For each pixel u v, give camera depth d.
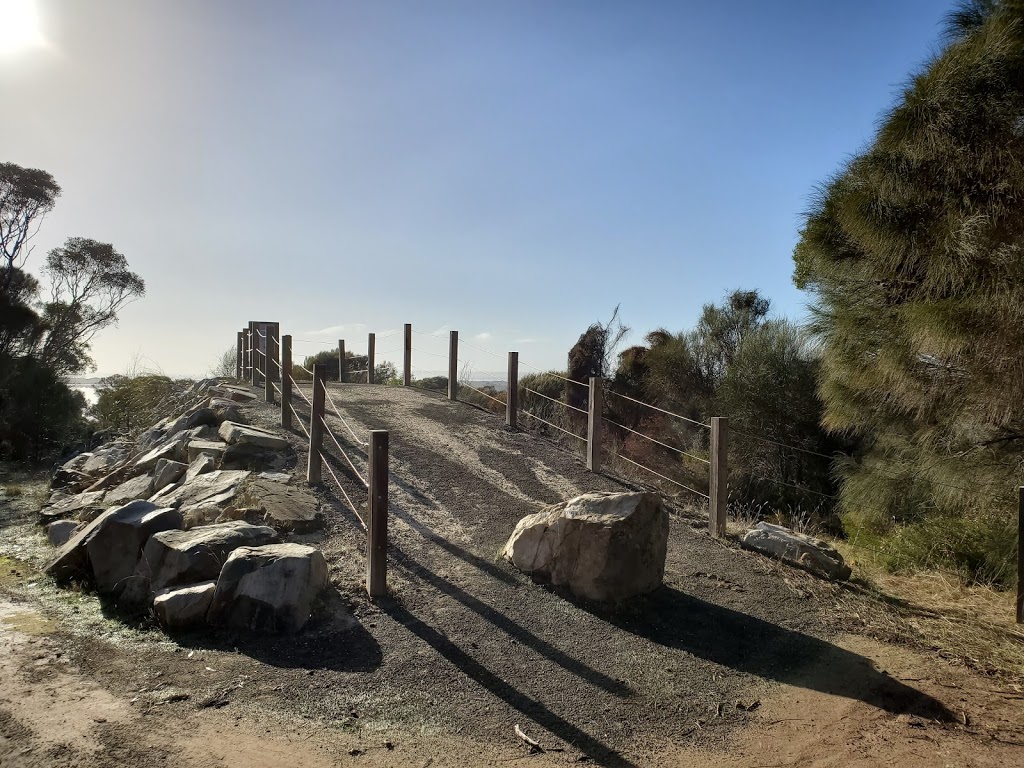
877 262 6.09
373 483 5.41
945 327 5.18
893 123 5.51
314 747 3.49
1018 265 4.84
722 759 3.59
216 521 6.68
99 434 16.55
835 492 12.04
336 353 22.61
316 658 4.48
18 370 23.03
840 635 5.27
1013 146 4.89
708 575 6.30
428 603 5.37
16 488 12.40
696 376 16.27
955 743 3.75
